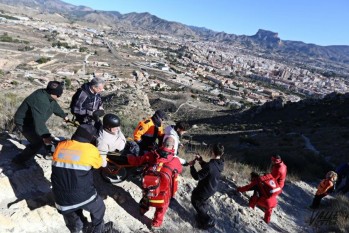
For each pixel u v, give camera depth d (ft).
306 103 209.77
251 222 25.70
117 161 19.67
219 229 23.15
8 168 17.28
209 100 361.30
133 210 19.94
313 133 130.21
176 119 245.04
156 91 366.43
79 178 13.74
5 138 20.81
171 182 18.69
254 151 79.15
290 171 48.65
